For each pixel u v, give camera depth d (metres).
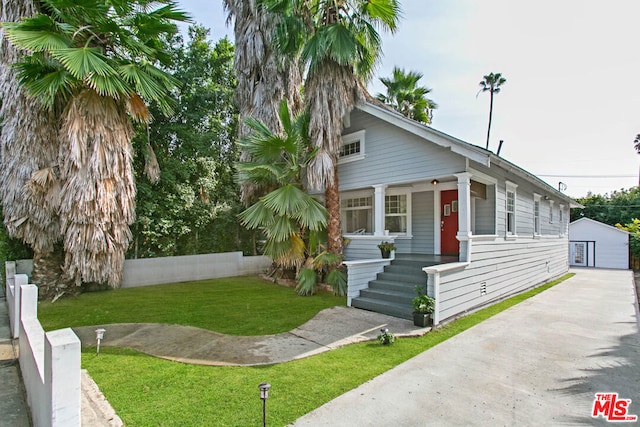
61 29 7.34
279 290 9.70
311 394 3.47
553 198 13.86
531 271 10.93
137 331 5.71
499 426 2.92
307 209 8.15
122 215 8.06
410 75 16.52
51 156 7.97
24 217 7.75
